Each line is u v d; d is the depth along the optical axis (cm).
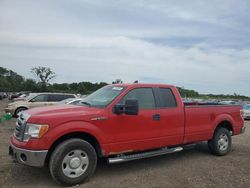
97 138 591
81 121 575
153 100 689
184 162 748
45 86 8975
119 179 605
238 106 890
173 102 725
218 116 819
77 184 567
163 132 690
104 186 562
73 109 596
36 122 543
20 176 607
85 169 573
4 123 1548
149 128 666
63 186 557
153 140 672
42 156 537
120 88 666
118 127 620
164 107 703
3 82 11050
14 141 577
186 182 591
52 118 551
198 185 575
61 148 546
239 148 951
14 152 568
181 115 727
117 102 631
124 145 627
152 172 657
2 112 2511
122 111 616
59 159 543
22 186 552
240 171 673
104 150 602
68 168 556
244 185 578
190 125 746
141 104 667
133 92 662
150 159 774
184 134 732
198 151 880
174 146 733
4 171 636
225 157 812
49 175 616
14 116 1938
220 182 594
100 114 600
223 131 830
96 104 639
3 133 1165
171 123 707
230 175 641
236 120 875
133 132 641
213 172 663
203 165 722
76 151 563
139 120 651
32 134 542
